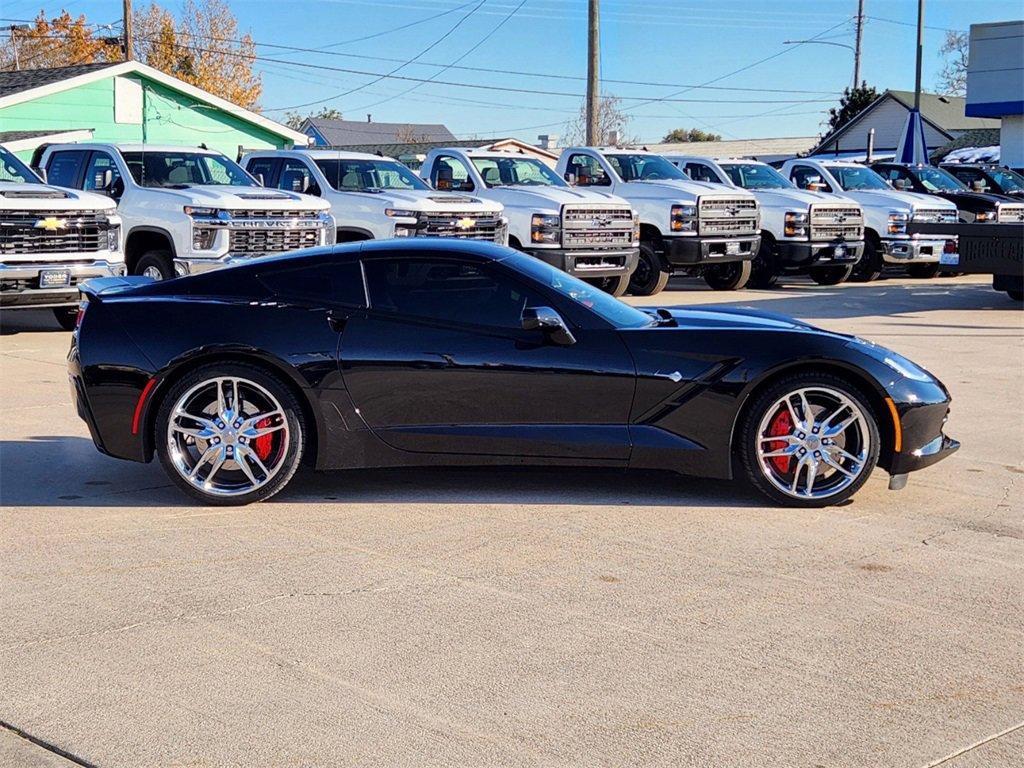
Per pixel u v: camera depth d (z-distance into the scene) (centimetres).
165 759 346
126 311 627
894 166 2277
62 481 673
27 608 469
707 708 380
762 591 489
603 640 436
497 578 505
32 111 2656
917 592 489
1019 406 903
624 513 605
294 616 461
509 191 1678
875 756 348
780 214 1939
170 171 1468
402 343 612
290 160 1638
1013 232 1540
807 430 608
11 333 1352
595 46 2720
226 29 6238
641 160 1930
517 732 363
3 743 357
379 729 365
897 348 1213
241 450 614
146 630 446
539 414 612
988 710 379
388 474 684
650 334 610
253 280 632
